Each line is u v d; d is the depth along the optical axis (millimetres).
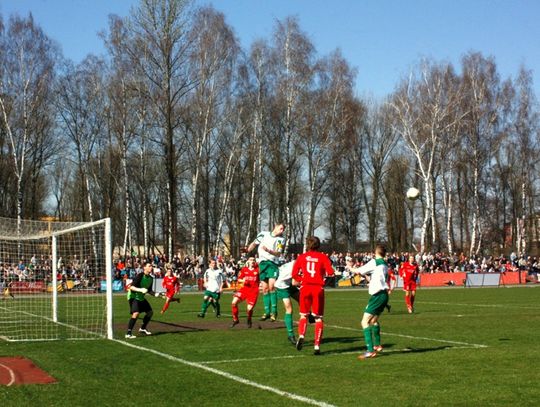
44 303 27047
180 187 66750
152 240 71438
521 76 63531
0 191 59062
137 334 16016
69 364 11320
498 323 18906
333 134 52125
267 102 51469
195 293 39469
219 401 8438
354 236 71375
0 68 45281
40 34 46344
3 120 45875
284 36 49344
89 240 28609
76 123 52844
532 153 64812
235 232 69250
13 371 10656
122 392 8984
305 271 12648
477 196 58594
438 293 37281
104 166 59625
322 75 52219
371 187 72562
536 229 70688
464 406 8211
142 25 45344
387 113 59344
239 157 54312
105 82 50312
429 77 52938
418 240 75875
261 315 22531
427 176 53094
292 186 63250
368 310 12164
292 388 9258
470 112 56781
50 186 77125
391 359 11875
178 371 10609
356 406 8188
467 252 67562
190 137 51656
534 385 9461
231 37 48406
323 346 13719
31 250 28000
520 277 52406
